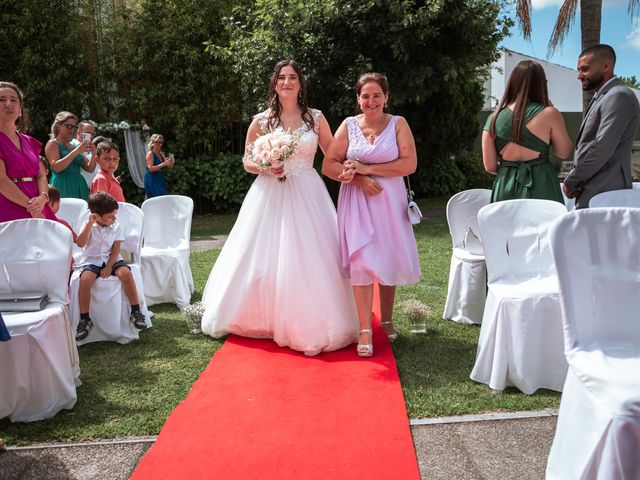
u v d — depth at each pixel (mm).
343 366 3250
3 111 3303
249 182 11047
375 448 2330
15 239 2992
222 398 2838
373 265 3359
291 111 3807
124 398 2926
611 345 2072
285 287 3525
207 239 8148
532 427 2512
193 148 11070
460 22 8617
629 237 2111
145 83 10625
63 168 5070
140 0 10484
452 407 2717
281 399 2816
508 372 2891
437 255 6406
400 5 8203
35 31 9430
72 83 10109
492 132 3496
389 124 3506
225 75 10516
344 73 8977
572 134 16406
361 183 3416
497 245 3107
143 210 4965
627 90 3174
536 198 3340
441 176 12516
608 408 1712
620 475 1677
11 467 2299
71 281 3750
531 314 2824
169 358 3490
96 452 2400
